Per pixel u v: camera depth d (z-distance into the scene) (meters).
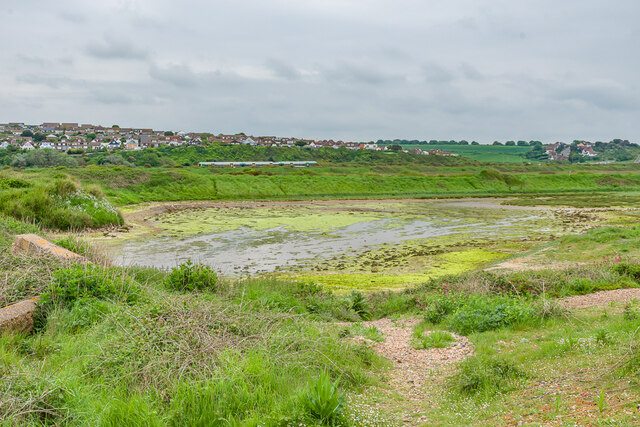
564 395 5.21
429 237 31.91
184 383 5.02
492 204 57.38
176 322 6.77
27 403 4.35
